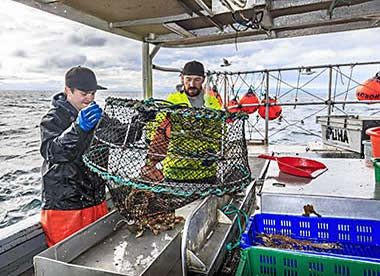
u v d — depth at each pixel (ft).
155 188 3.17
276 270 2.99
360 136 11.30
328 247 4.01
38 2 5.62
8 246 4.82
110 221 4.28
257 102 14.89
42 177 5.34
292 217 4.27
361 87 13.69
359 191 4.90
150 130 3.44
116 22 7.48
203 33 8.34
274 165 6.52
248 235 3.74
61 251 3.43
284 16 7.49
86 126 4.35
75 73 5.20
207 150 3.41
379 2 6.57
